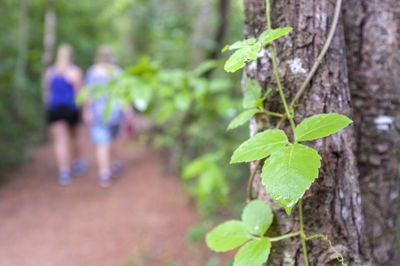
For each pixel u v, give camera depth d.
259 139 0.92
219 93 2.92
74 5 8.77
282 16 1.11
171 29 5.72
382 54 1.39
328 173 1.09
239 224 1.15
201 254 3.43
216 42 4.46
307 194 1.09
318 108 1.09
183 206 4.45
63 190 5.10
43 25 8.77
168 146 5.70
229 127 1.14
